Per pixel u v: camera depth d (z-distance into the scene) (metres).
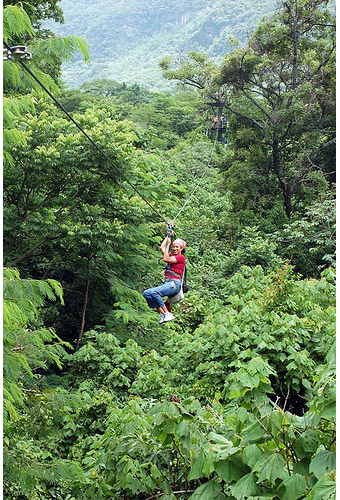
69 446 11.43
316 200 27.44
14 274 7.21
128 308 15.95
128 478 6.47
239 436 5.69
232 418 6.26
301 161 29.16
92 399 12.20
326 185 28.52
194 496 5.52
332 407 5.15
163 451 6.67
